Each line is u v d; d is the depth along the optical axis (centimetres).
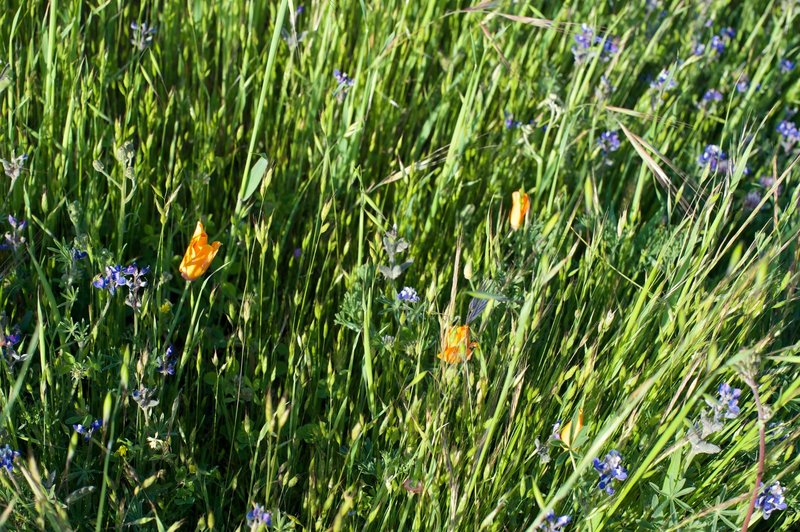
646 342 80
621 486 72
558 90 100
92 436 74
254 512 65
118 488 73
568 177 98
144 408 69
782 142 103
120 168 83
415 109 101
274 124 97
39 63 92
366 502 74
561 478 75
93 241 79
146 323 77
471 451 70
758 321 80
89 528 72
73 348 79
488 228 79
